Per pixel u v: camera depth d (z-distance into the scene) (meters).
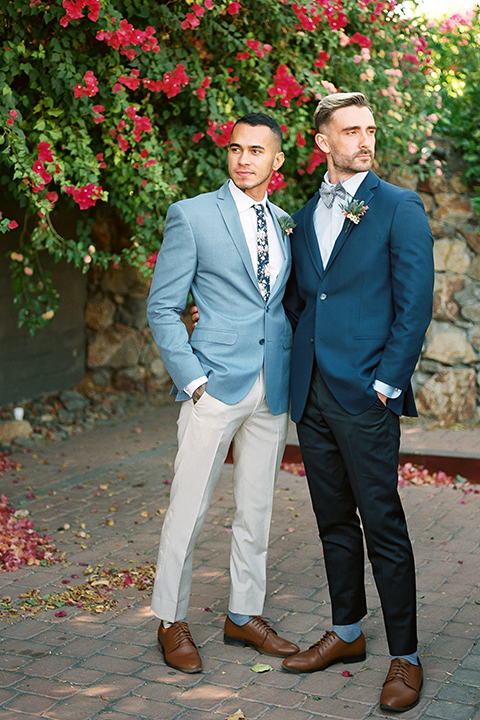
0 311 6.37
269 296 2.76
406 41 5.68
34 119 4.39
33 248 5.29
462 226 6.26
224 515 4.44
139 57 4.43
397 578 2.58
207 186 5.05
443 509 4.52
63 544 3.98
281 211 2.83
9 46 4.07
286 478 5.17
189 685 2.65
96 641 2.97
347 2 4.96
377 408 2.54
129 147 4.68
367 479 2.57
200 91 4.53
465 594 3.38
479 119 6.04
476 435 5.89
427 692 2.60
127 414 6.95
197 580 3.54
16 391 6.66
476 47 6.22
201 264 2.72
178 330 2.69
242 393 2.71
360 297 2.57
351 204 2.53
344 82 5.30
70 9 3.78
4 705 2.52
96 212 7.27
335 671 2.76
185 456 2.75
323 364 2.60
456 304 6.31
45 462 5.50
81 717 2.45
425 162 6.05
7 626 3.09
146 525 4.27
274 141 2.68
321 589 3.45
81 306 7.41
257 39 4.85
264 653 2.87
